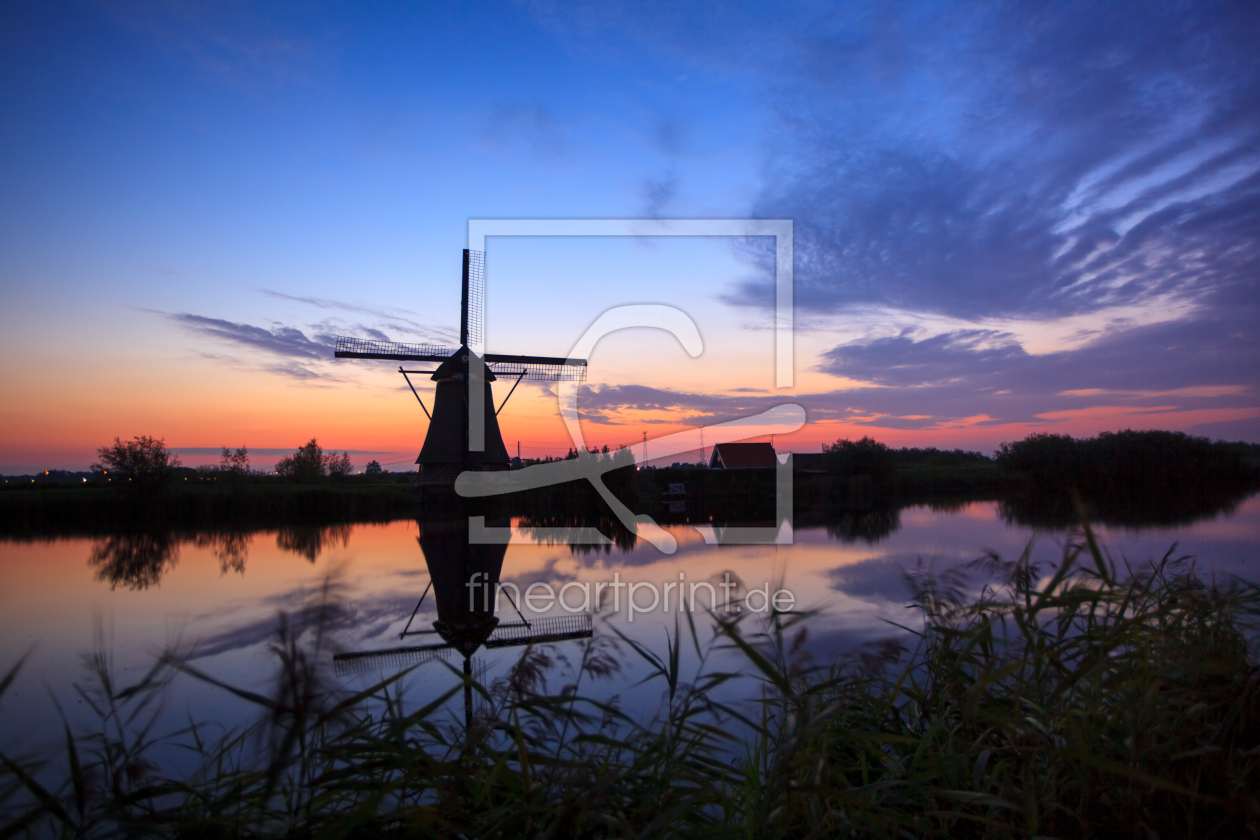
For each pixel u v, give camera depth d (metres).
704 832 2.29
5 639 7.03
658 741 2.43
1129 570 3.39
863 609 6.39
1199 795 2.05
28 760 2.31
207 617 7.89
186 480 30.03
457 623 6.80
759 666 2.07
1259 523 15.48
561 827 2.11
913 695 3.31
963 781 2.74
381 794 1.93
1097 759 2.17
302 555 14.20
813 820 2.31
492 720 2.42
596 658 2.45
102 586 10.48
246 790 2.26
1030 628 2.64
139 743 2.51
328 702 2.11
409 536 18.08
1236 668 2.70
